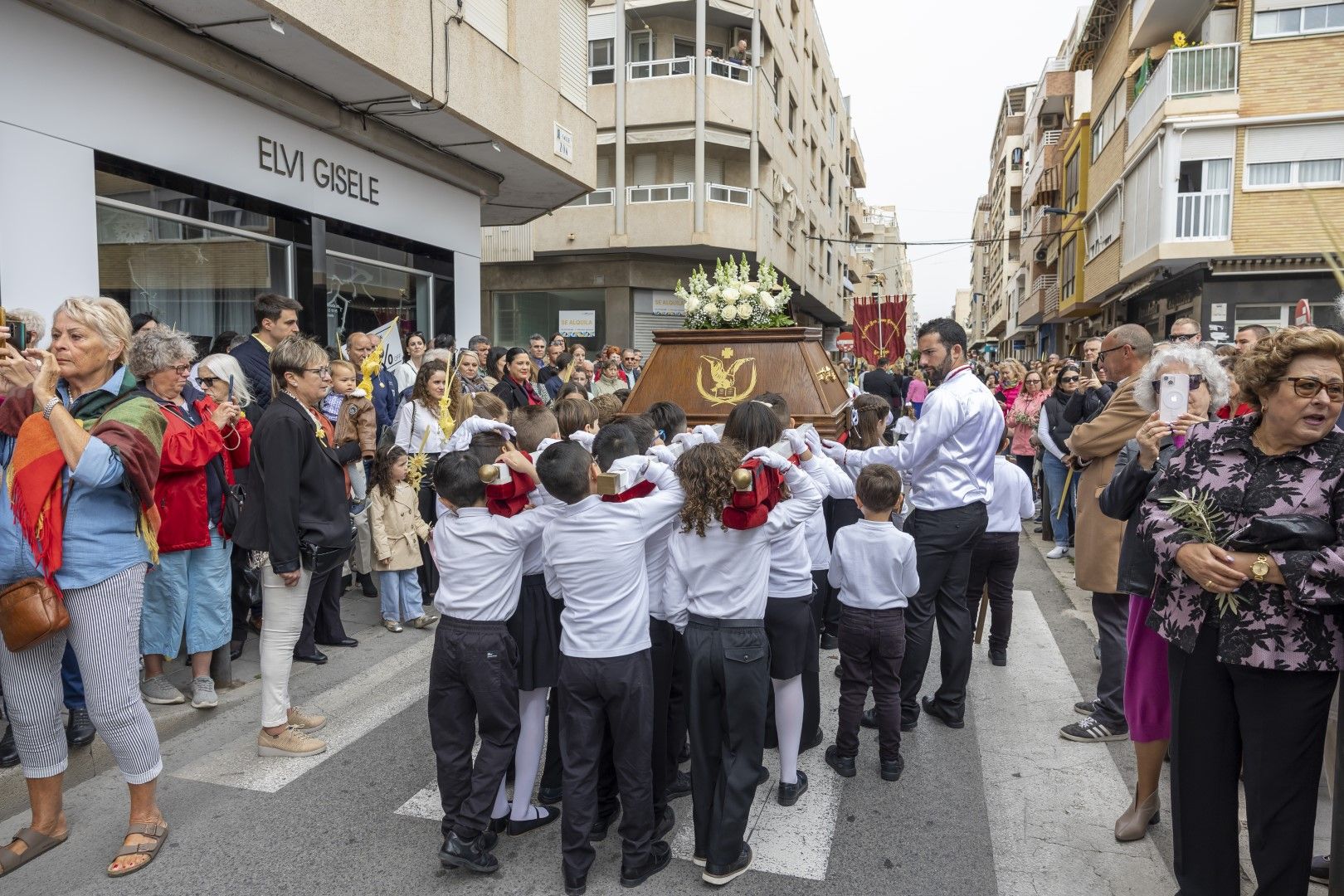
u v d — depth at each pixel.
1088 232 24.42
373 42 6.70
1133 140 18.38
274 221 7.34
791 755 3.45
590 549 2.83
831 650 5.56
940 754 3.95
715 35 21.09
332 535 3.83
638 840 2.91
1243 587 2.32
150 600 4.11
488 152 9.38
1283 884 2.36
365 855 3.09
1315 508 2.25
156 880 2.92
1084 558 4.06
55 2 5.15
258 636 5.54
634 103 19.25
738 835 2.88
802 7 26.75
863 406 5.44
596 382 9.92
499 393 7.38
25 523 2.85
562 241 19.56
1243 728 2.39
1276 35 15.30
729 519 2.82
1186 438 2.62
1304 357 2.24
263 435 3.63
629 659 2.85
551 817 3.41
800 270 25.83
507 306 20.81
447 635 2.95
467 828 2.88
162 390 3.96
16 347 2.97
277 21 5.86
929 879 2.93
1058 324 34.09
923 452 4.06
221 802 3.45
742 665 2.88
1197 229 16.02
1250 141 15.58
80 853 3.09
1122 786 3.62
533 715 3.28
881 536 3.60
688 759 4.00
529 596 3.24
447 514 3.02
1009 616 5.14
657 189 20.17
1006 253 48.59
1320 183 15.29
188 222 6.45
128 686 3.02
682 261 20.62
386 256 9.08
